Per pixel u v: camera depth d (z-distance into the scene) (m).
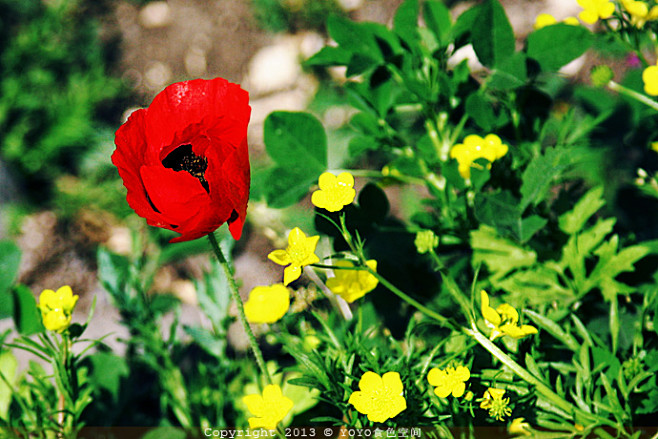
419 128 0.99
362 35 0.76
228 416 0.79
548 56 0.74
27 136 1.55
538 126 0.77
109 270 0.82
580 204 0.73
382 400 0.65
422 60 0.77
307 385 0.67
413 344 0.70
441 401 0.68
